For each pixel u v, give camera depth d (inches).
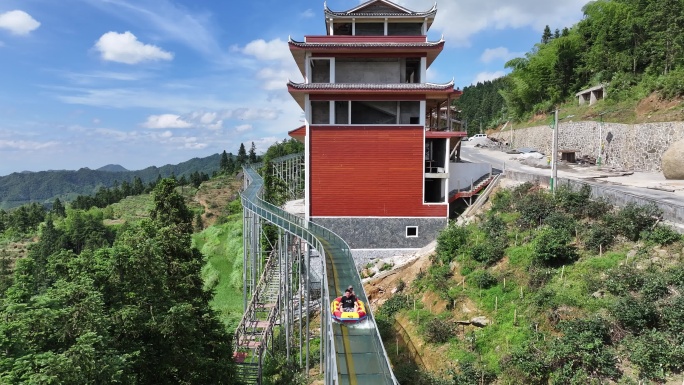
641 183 1333.7
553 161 1112.8
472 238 1091.3
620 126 1923.0
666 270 704.4
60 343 521.0
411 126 1366.9
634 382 580.1
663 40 2089.1
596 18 2918.3
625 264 754.2
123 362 529.0
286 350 1130.7
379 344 590.6
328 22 1567.4
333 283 813.2
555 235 872.9
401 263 1299.2
